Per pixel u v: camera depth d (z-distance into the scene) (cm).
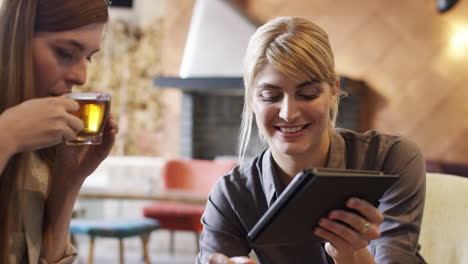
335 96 148
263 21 586
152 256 502
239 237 158
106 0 112
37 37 104
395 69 537
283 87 133
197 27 576
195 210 421
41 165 127
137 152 704
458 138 514
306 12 570
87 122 110
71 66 108
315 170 103
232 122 599
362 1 548
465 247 155
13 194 106
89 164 127
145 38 712
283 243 119
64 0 104
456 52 514
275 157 149
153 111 701
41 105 95
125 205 544
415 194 144
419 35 527
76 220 405
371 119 546
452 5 512
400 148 151
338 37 558
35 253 120
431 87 524
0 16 105
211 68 564
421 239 164
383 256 137
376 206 121
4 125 91
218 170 450
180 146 624
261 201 154
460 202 160
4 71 103
